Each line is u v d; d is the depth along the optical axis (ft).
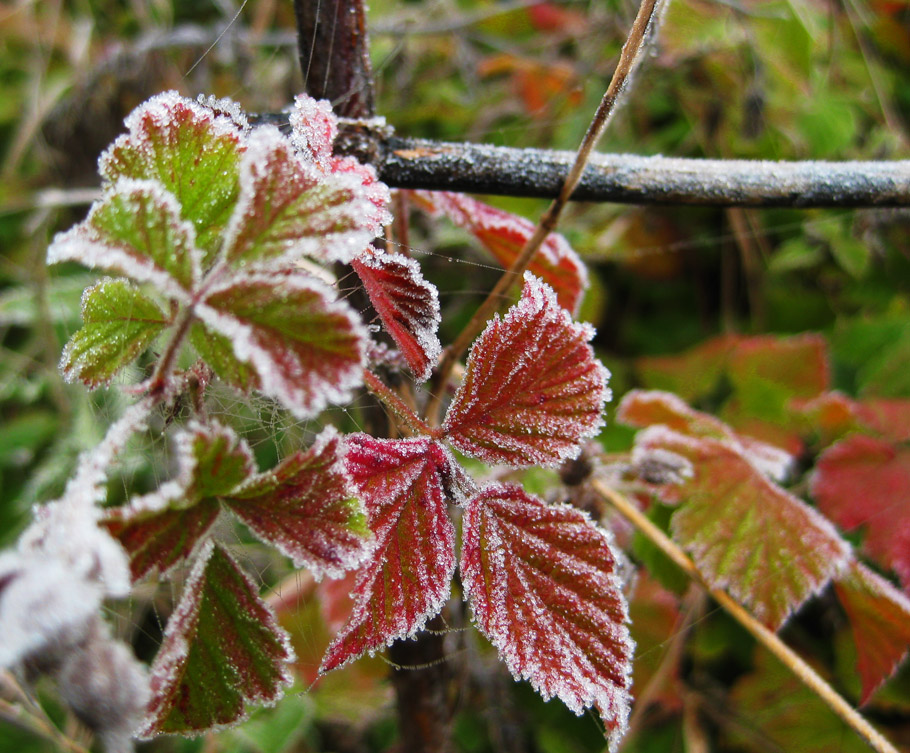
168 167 0.79
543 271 1.06
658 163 1.00
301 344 0.71
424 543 0.82
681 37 1.86
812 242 1.81
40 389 1.81
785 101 1.86
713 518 1.11
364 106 0.99
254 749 1.34
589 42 2.05
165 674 0.74
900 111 2.01
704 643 1.43
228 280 0.72
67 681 0.66
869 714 1.36
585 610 0.83
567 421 0.84
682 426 1.23
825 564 1.07
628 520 1.18
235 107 0.87
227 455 0.73
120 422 0.72
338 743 1.51
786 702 1.39
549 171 0.98
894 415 1.45
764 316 1.93
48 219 1.92
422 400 1.06
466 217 1.05
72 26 2.23
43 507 0.72
